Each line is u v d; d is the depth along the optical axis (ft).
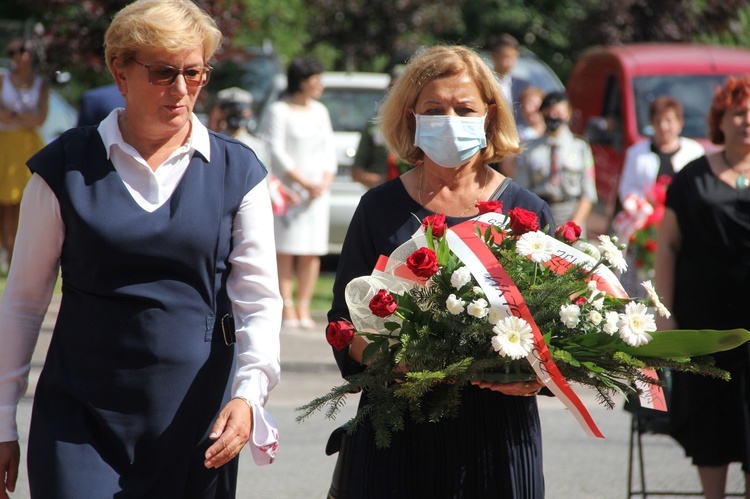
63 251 21.12
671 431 32.96
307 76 64.08
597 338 20.92
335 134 84.84
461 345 20.92
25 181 77.56
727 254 31.45
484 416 22.00
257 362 21.18
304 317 66.54
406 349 20.76
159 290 20.93
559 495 39.81
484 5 187.42
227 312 21.80
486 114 23.57
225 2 70.54
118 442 20.79
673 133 62.18
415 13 128.36
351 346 22.82
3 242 79.51
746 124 31.32
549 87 109.29
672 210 32.30
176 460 21.07
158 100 20.56
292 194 64.03
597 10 144.66
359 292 21.81
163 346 20.85
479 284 20.61
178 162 21.27
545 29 187.83
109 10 68.69
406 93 23.68
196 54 20.71
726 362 31.78
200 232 20.98
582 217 58.65
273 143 63.82
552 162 57.98
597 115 88.94
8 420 21.34
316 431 47.29
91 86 94.84
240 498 38.60
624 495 39.96
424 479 22.11
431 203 23.41
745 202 31.30
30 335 21.47
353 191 83.35
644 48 90.33
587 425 20.38
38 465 20.61
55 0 69.15
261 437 20.71
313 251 65.10
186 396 21.03
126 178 20.98
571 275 21.22
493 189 23.67
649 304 22.03
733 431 32.14
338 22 128.67
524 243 20.88
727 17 143.84
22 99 76.89
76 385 20.81
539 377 20.35
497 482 22.08
